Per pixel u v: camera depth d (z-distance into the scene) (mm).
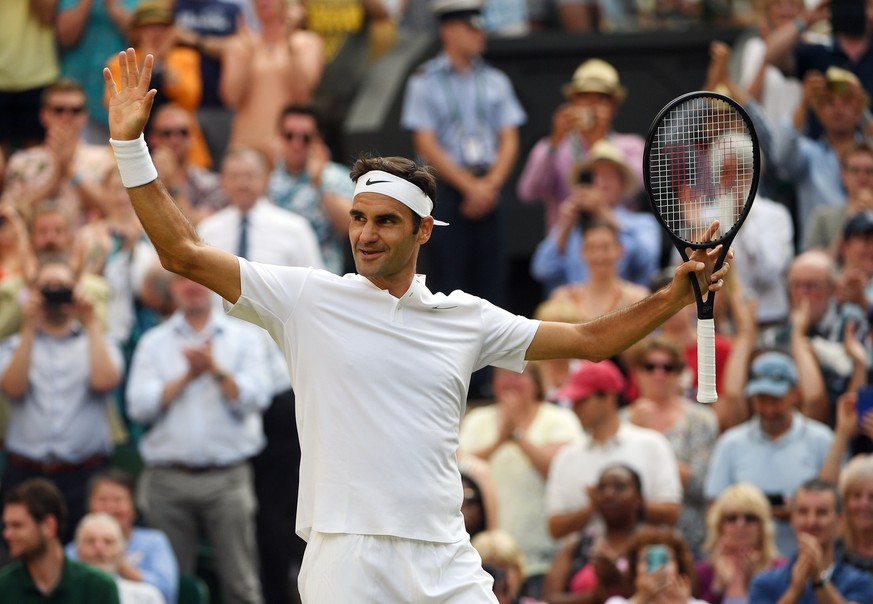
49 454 36438
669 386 34312
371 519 17781
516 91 50062
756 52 47375
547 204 46469
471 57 44531
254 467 38000
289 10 47469
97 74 46625
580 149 44812
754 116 43344
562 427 34688
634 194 43625
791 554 31094
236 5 48031
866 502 28938
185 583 34281
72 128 41406
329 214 41812
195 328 36531
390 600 17828
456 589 18109
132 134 17609
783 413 32719
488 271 44406
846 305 36000
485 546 30188
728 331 38594
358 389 17969
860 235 36812
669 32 50406
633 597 28500
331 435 17938
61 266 36594
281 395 38031
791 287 36656
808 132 44406
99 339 36625
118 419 38188
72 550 33781
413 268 18500
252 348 36781
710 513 31141
